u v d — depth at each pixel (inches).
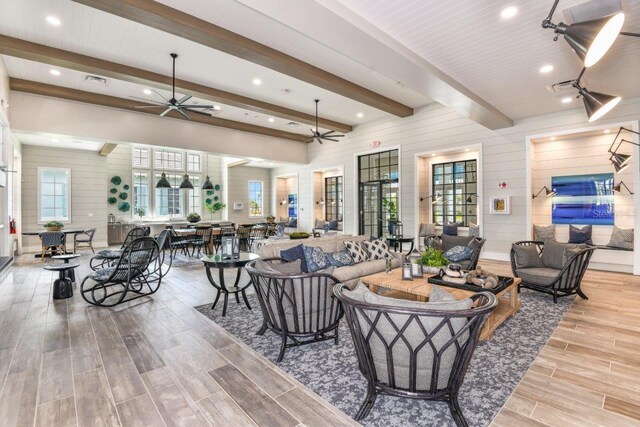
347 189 400.5
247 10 149.4
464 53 156.3
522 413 78.1
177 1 142.5
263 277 107.5
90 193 386.6
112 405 80.7
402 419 76.4
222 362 103.2
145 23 149.7
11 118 237.6
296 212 531.2
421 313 65.4
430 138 317.1
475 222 319.6
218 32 162.7
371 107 312.0
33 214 352.8
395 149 348.2
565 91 202.5
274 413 78.0
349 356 108.1
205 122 335.3
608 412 78.4
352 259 191.0
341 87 238.7
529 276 173.6
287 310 108.1
